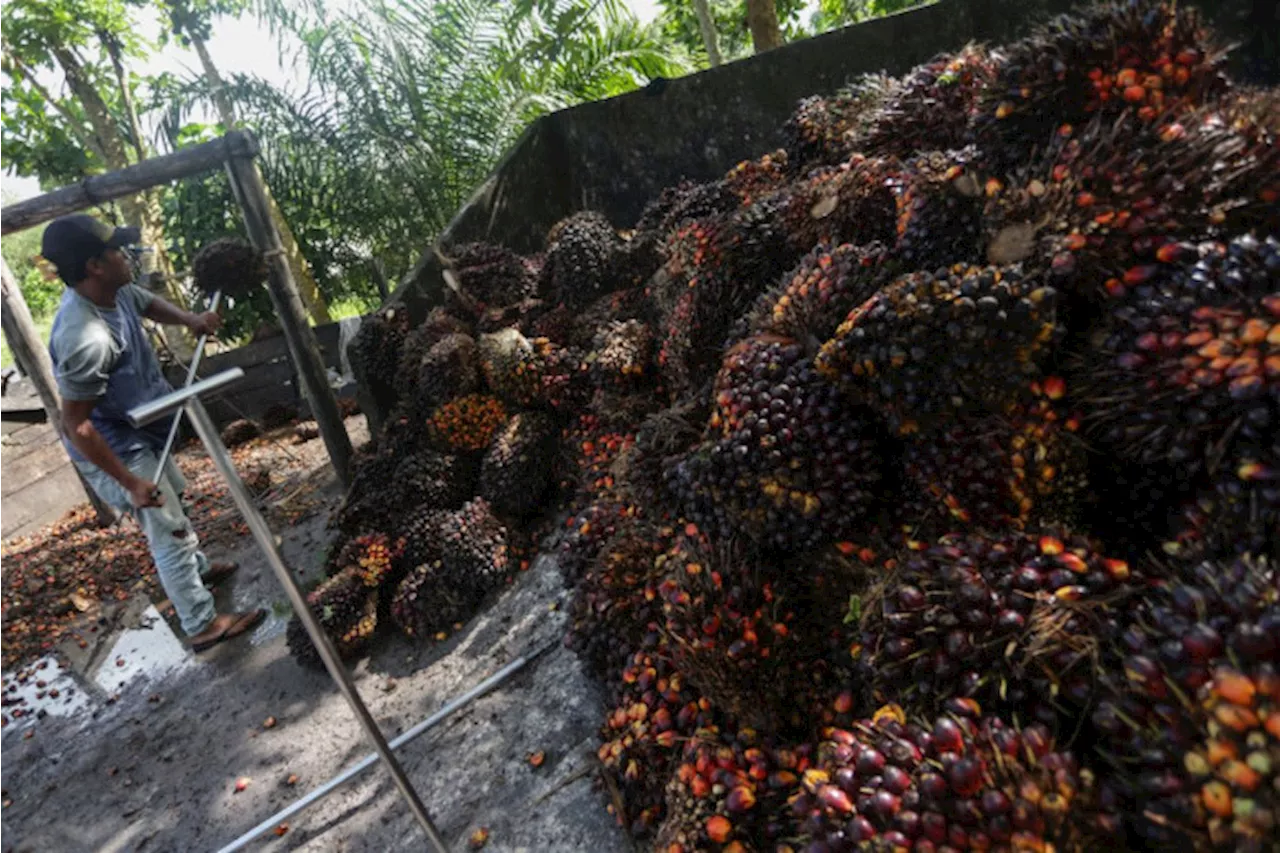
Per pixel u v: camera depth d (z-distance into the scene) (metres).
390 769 1.88
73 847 3.05
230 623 4.26
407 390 4.91
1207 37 1.92
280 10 7.78
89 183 4.46
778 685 1.92
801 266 2.26
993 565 1.55
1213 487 1.47
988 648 1.45
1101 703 1.29
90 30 9.80
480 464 4.29
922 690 1.49
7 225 4.43
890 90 3.13
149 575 5.28
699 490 2.10
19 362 5.91
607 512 2.89
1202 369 1.40
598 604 2.50
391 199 8.26
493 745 2.78
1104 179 1.63
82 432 3.45
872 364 1.75
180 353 9.64
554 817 2.39
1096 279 1.63
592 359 3.82
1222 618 1.17
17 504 6.73
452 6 8.26
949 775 1.26
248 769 3.20
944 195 1.99
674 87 5.70
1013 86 1.91
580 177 6.20
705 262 2.96
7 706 4.14
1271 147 1.61
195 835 2.95
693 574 2.01
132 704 3.91
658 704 2.19
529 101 8.42
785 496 1.91
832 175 2.81
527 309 4.80
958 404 1.67
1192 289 1.46
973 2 4.69
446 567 3.64
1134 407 1.54
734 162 5.75
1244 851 1.01
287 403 8.34
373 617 3.69
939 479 1.76
